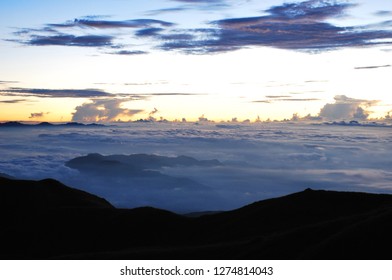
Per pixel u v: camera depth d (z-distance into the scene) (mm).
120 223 56312
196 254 36719
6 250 53281
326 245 30547
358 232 30688
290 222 49781
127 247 51594
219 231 51406
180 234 52625
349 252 29250
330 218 49719
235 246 37125
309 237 33781
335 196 54938
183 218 56688
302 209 52312
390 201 52688
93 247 52688
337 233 31984
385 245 29000
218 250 37000
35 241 54688
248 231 49219
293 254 32094
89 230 55750
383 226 30516
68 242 54094
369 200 53156
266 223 50656
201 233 52375
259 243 35969
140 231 54344
